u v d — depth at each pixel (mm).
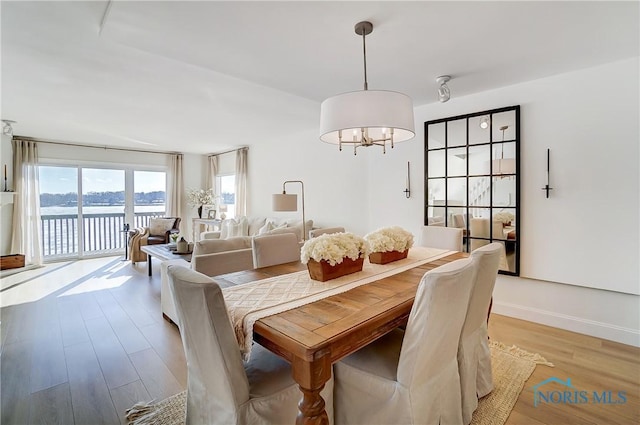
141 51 2346
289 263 2359
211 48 2277
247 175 6723
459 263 1420
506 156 3070
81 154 6266
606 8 1801
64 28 2031
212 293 1159
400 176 3873
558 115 2791
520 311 3090
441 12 1834
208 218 7262
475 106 3262
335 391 1577
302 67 2604
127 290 4102
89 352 2479
